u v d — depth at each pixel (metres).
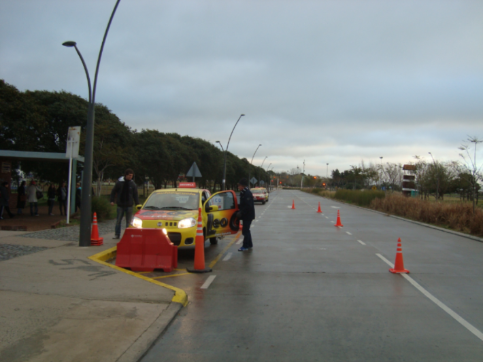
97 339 4.54
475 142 23.73
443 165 41.38
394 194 33.03
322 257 10.55
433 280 8.01
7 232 12.91
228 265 9.40
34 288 6.47
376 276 8.34
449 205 20.56
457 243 13.48
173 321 5.43
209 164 58.34
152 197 11.30
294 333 5.02
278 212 28.98
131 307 5.69
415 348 4.56
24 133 25.33
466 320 5.57
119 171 37.09
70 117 29.94
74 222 16.02
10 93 25.02
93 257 9.02
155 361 4.20
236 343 4.68
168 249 8.74
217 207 11.34
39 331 4.69
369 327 5.25
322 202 47.12
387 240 14.02
